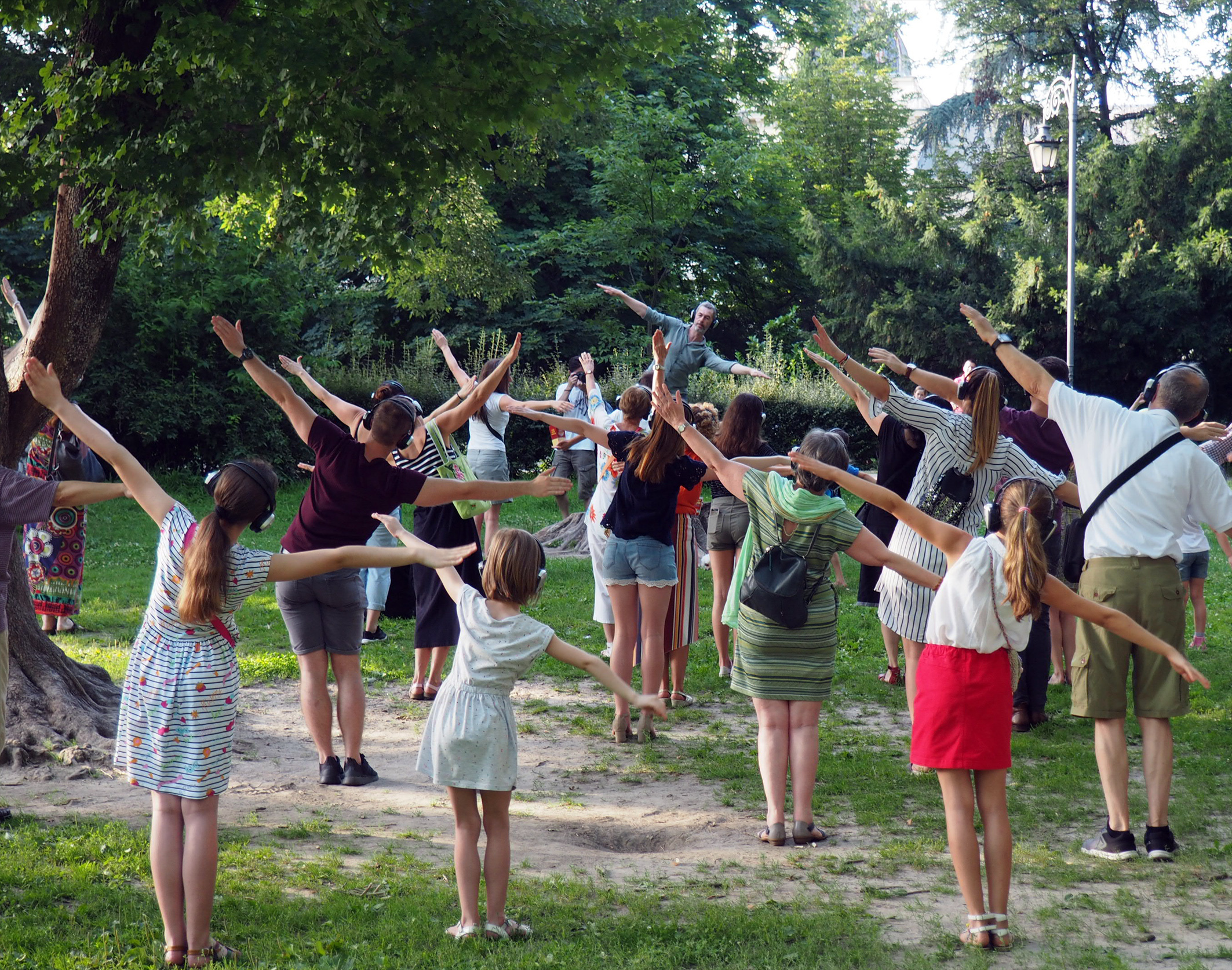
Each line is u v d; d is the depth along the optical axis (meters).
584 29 7.01
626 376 24.36
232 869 4.64
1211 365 29.41
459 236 24.27
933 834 5.14
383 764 6.36
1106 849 4.83
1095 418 5.02
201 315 21.39
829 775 6.10
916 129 37.59
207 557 3.75
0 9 6.37
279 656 8.88
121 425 20.98
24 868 4.55
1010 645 3.98
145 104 6.64
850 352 32.41
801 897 4.39
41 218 19.11
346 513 5.38
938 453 6.04
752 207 35.12
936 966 3.72
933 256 30.69
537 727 7.17
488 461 11.49
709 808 5.64
